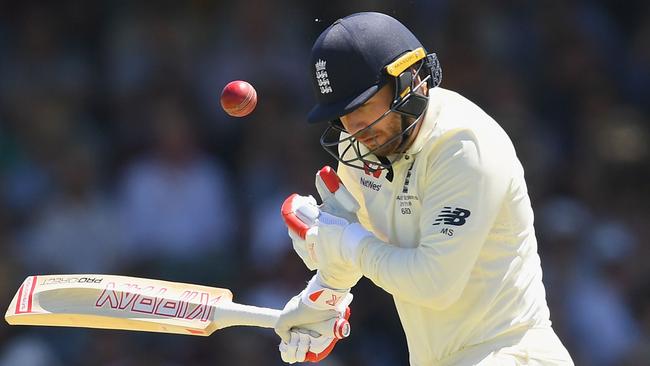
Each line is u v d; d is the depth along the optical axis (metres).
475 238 11.24
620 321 24.09
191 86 27.48
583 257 24.73
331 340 12.64
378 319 23.73
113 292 13.05
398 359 23.58
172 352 23.56
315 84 11.54
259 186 25.80
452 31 27.22
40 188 26.05
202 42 27.97
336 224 12.06
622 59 28.61
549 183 25.95
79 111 27.64
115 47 28.28
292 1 27.94
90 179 26.11
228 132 26.80
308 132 26.16
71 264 25.23
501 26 27.77
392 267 11.46
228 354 23.36
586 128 27.22
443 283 11.26
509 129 26.22
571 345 23.55
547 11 28.30
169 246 25.20
